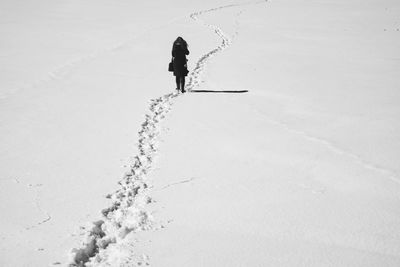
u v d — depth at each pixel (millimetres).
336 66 16203
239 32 25625
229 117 10008
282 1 43906
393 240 4840
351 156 7461
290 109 10617
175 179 6668
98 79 14484
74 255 4562
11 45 21000
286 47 20516
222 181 6543
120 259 4547
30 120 9977
